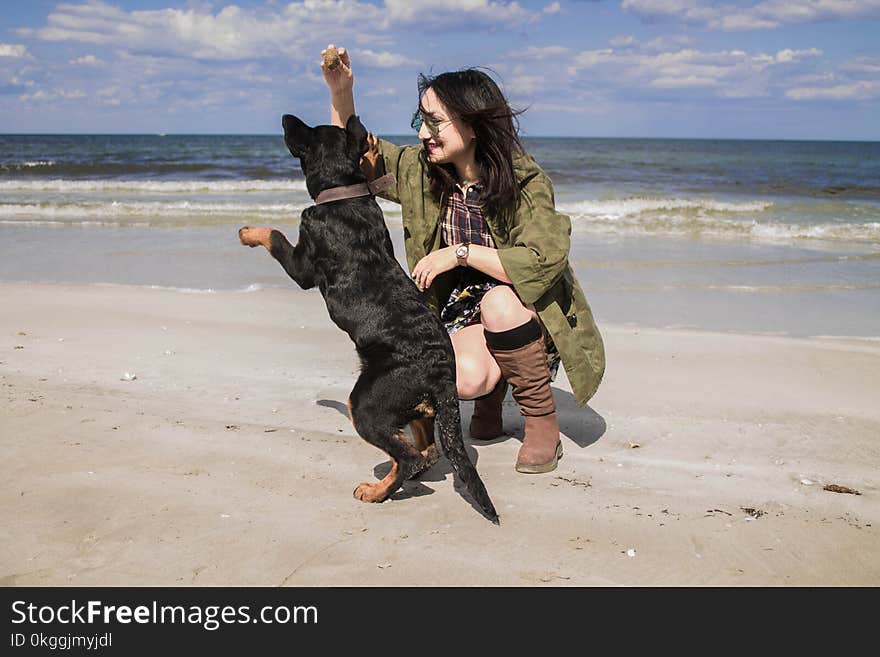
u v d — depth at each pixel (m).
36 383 4.54
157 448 3.59
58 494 3.08
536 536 2.88
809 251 10.27
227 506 3.04
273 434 3.83
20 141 61.38
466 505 3.15
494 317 3.34
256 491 3.19
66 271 8.31
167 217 12.45
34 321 6.12
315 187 3.35
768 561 2.74
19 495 3.06
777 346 5.79
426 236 3.49
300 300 7.08
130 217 12.45
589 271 8.73
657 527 2.96
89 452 3.51
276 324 6.19
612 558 2.74
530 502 3.18
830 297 7.63
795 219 13.28
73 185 17.33
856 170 28.84
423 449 3.34
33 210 12.94
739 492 3.32
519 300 3.37
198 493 3.14
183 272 8.38
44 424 3.83
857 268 9.13
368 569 2.63
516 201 3.33
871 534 2.94
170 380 4.72
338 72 3.54
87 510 2.96
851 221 13.04
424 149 3.37
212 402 4.33
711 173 25.98
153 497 3.09
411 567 2.65
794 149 64.06
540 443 3.54
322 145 3.36
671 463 3.66
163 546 2.73
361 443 3.76
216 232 11.12
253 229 3.51
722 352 5.62
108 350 5.36
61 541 2.74
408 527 2.93
